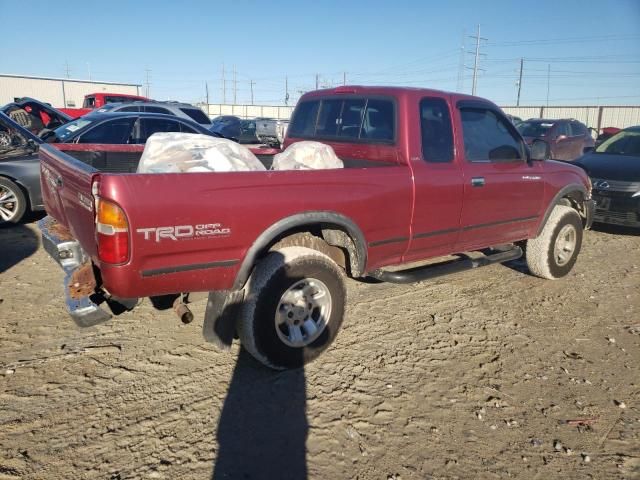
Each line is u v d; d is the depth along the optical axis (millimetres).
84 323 2980
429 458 2725
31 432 2773
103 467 2539
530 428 3020
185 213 2871
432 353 3898
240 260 3137
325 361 3703
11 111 12984
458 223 4375
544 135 15328
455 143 4309
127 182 2705
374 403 3201
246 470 2572
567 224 5551
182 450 2693
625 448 2873
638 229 8742
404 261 4152
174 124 9031
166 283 2938
